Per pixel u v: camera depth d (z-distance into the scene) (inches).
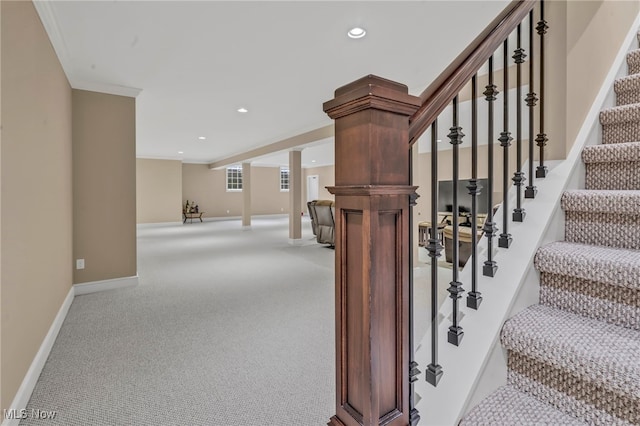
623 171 50.2
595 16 59.6
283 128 233.5
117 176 143.8
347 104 28.3
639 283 33.8
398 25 94.0
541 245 43.6
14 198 62.2
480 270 43.8
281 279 162.9
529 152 50.7
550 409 34.1
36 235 76.9
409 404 32.1
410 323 33.2
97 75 128.6
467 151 267.7
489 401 35.4
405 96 28.7
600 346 32.1
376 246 27.8
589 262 37.3
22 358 65.2
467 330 38.6
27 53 71.1
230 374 75.4
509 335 36.5
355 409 30.0
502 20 44.0
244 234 343.3
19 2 66.4
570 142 53.4
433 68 124.3
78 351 86.6
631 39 72.2
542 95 54.6
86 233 136.9
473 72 38.2
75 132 133.0
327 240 262.8
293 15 88.4
